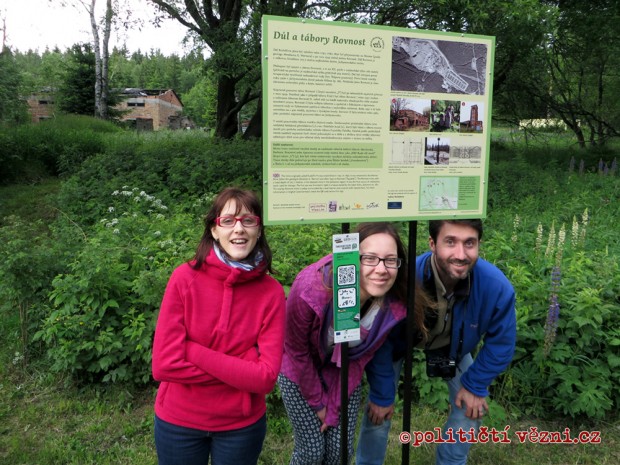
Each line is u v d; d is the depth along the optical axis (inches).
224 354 76.7
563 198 341.1
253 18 461.4
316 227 210.2
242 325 78.6
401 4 411.5
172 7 572.1
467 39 83.1
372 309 87.8
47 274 170.4
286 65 74.8
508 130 868.6
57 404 144.9
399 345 98.2
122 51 989.8
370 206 81.7
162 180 394.3
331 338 86.7
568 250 197.5
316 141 77.7
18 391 150.9
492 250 189.3
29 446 127.4
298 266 166.7
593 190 379.2
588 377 136.1
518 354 144.2
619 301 152.5
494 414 130.3
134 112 2084.2
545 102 720.3
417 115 82.0
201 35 517.3
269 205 77.1
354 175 80.1
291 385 91.0
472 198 87.3
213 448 81.1
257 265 78.8
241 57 466.3
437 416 138.6
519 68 608.1
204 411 78.2
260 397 82.7
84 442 129.6
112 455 124.5
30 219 367.6
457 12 373.1
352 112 78.5
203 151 459.8
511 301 92.5
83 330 145.6
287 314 86.8
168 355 75.8
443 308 94.2
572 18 540.7
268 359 78.0
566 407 134.3
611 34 563.2
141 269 171.9
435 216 85.4
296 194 78.0
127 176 381.7
